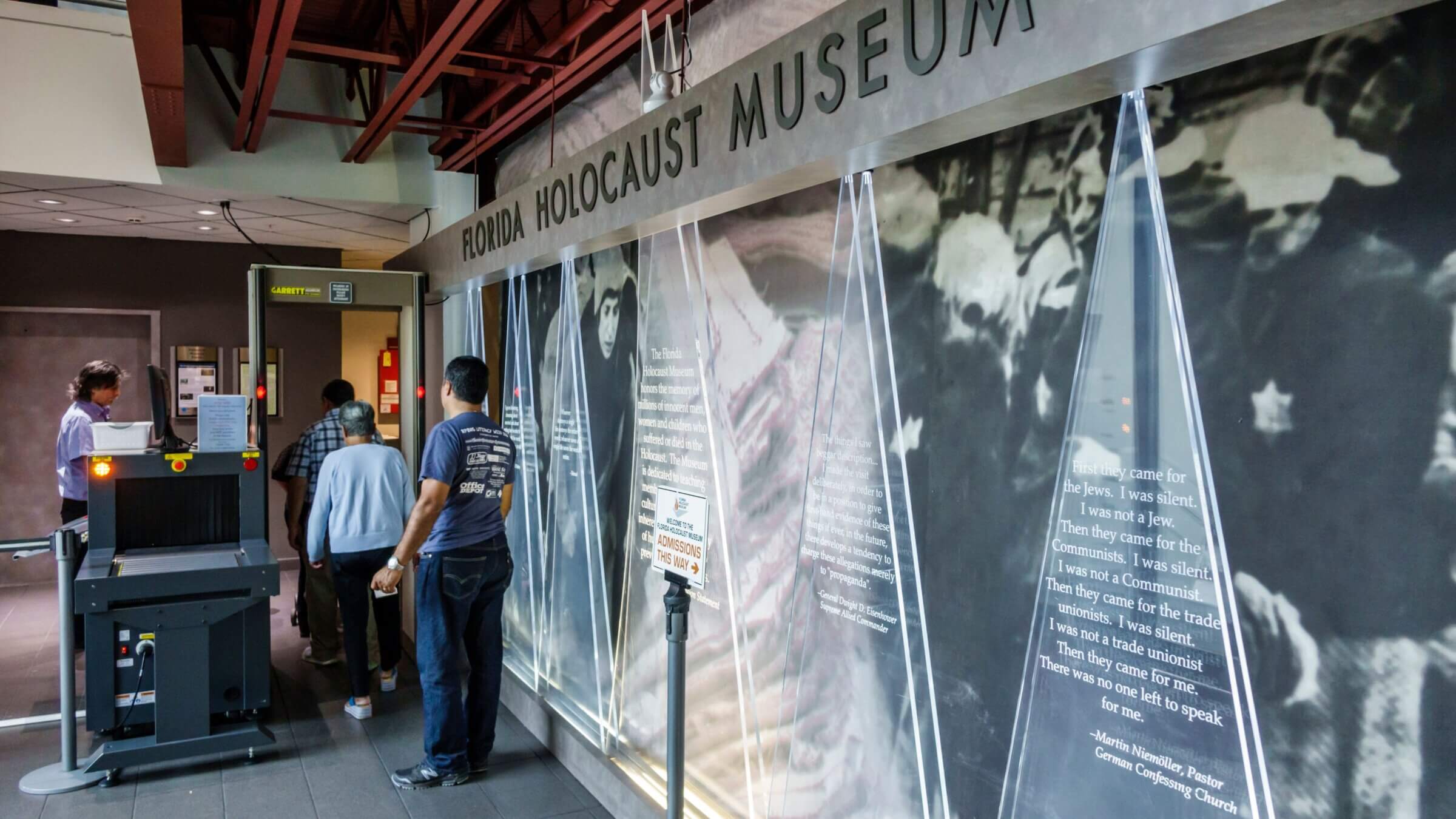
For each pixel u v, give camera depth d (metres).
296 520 5.00
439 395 5.38
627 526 3.20
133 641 3.52
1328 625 1.18
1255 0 1.05
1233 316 1.28
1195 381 1.33
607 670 3.36
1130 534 1.43
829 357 2.15
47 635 5.27
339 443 4.93
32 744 3.70
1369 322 1.13
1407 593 1.10
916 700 1.90
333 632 4.73
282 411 7.11
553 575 3.88
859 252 2.04
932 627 1.85
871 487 2.02
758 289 2.43
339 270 4.48
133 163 4.68
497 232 3.74
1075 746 1.54
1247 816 1.27
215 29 4.47
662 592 2.96
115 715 3.50
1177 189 1.34
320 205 5.30
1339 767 1.17
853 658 2.09
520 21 3.96
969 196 1.74
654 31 3.39
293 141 4.98
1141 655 1.42
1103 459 1.47
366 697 3.98
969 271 1.74
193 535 3.95
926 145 1.70
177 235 6.49
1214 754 1.31
